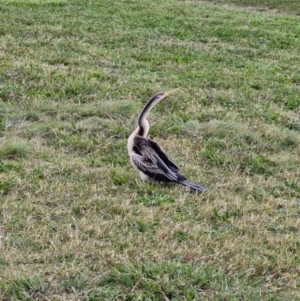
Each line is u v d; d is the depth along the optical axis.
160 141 9.16
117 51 14.80
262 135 9.80
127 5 21.58
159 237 6.39
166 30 17.86
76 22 17.80
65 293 5.40
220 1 27.38
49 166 8.05
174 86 12.09
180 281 5.57
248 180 8.09
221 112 10.65
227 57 15.35
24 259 5.85
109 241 6.26
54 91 11.12
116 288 5.50
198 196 7.48
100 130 9.44
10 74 11.73
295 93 12.52
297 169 8.69
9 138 8.87
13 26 16.42
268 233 6.76
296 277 5.86
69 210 6.88
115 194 7.43
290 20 22.02
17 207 6.87
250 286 5.68
